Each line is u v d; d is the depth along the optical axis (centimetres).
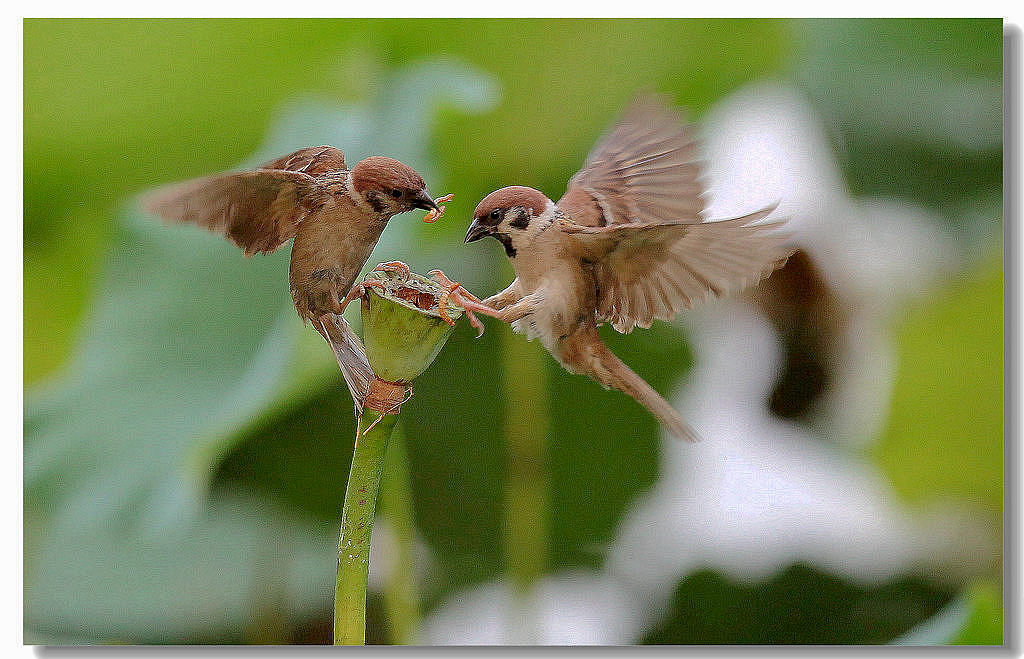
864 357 493
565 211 461
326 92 489
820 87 490
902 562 492
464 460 495
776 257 457
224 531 492
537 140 485
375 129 479
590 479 498
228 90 489
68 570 488
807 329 493
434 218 457
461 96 477
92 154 492
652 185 462
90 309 486
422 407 494
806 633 491
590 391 496
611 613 494
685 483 496
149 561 490
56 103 487
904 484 493
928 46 488
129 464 479
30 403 483
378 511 491
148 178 493
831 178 492
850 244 491
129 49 485
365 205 457
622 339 496
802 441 494
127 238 487
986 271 489
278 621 491
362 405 454
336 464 493
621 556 497
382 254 473
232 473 493
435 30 484
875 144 491
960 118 491
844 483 494
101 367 483
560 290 459
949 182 491
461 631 493
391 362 454
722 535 495
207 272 485
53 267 496
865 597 491
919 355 491
